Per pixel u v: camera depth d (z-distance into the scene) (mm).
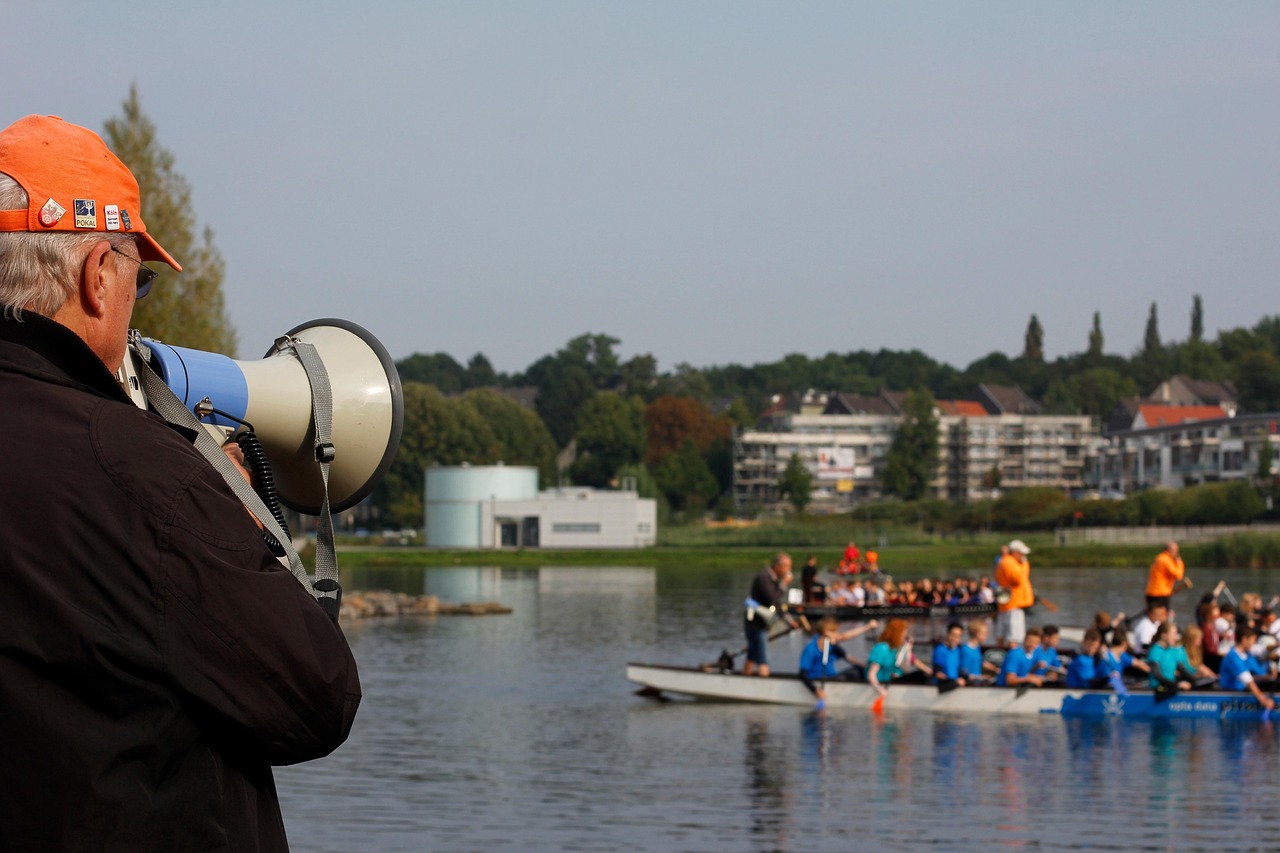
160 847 2293
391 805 13617
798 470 151500
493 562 94812
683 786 14695
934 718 20078
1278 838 12078
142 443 2400
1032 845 11836
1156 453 152000
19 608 2258
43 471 2318
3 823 2229
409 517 132875
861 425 171250
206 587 2318
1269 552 81062
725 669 22938
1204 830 12391
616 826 12656
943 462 165750
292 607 2416
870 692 21234
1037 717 20094
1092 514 114500
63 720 2242
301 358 3412
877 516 133000
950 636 21125
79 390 2455
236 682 2338
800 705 21562
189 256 31359
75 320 2566
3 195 2480
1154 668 20312
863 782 14875
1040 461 172875
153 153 31562
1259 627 23625
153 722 2285
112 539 2299
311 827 12570
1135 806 13477
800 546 107938
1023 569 26094
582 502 108125
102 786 2236
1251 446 137500
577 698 22578
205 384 3205
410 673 26703
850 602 38500
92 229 2535
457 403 141875
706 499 155250
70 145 2553
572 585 65625
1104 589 58062
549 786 14680
